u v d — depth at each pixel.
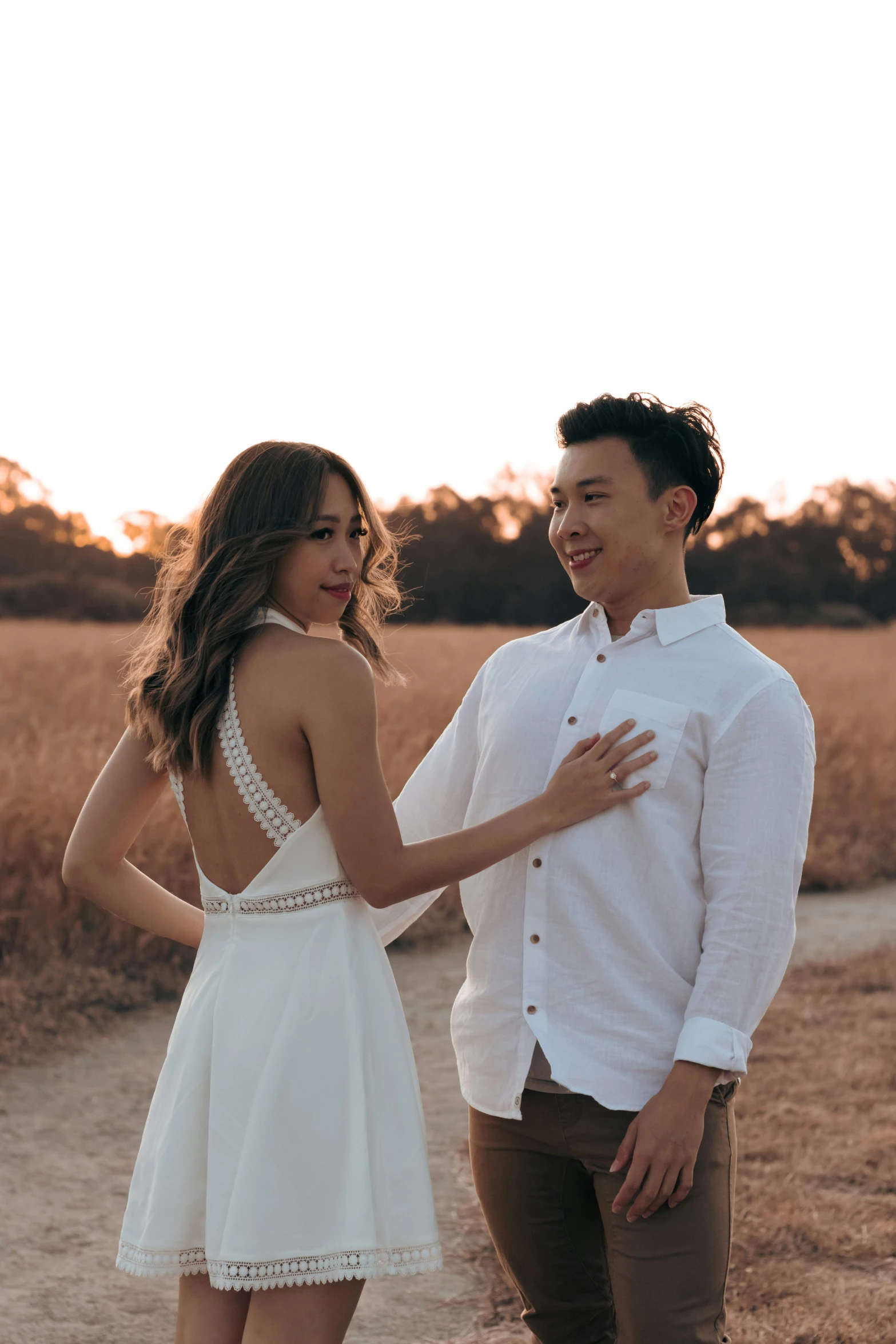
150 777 1.98
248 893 1.78
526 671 2.04
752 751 1.77
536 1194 1.92
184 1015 1.84
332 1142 1.69
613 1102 1.75
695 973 1.81
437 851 1.77
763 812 1.74
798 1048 4.66
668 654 1.87
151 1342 2.73
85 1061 4.64
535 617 50.31
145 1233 1.74
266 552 1.77
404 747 8.46
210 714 1.77
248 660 1.78
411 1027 5.18
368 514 1.92
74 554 42.38
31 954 5.31
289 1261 1.64
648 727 1.82
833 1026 4.96
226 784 1.79
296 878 1.77
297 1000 1.73
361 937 1.81
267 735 1.75
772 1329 2.62
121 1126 4.04
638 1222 1.73
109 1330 2.78
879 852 8.87
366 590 2.04
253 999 1.74
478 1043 1.90
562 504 1.97
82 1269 3.08
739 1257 2.97
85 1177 3.64
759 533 51.84
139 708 1.90
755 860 1.73
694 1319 1.71
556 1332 2.00
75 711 9.39
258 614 1.82
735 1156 1.83
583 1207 1.94
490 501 52.22
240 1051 1.72
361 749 1.73
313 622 1.89
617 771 1.80
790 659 18.97
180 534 1.97
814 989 5.57
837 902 7.81
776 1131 3.80
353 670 1.74
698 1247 1.72
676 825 1.81
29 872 5.56
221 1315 1.76
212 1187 1.70
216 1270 1.65
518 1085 1.83
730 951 1.71
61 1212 3.41
